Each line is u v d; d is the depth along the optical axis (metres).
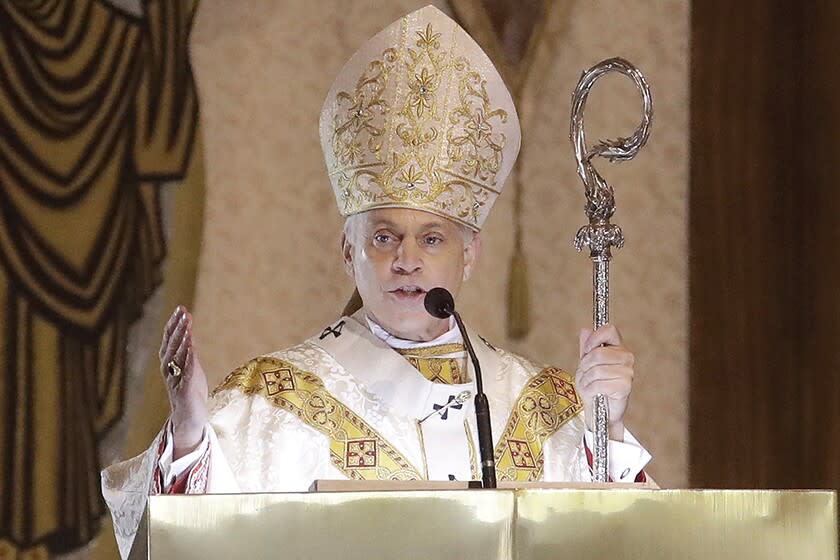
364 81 12.23
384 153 11.93
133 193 17.50
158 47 17.80
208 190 17.92
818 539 7.22
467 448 11.65
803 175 19.80
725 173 19.78
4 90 16.94
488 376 12.13
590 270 19.25
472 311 18.78
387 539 6.80
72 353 16.92
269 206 18.23
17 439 16.55
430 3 19.00
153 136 17.67
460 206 12.02
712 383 19.53
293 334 18.17
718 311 19.62
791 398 19.62
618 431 11.34
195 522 6.65
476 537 6.89
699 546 7.13
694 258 19.64
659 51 19.78
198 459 9.89
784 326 19.70
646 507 7.11
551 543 7.00
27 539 16.44
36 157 17.00
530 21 19.34
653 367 19.44
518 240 19.12
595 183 11.43
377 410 11.68
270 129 18.33
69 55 17.30
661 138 19.70
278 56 18.45
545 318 19.06
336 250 18.47
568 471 11.88
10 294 16.70
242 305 17.97
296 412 11.56
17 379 16.62
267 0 18.47
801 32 19.89
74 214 17.12
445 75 12.25
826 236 19.56
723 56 19.88
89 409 16.92
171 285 17.58
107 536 16.81
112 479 10.66
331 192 18.52
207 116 18.02
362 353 11.93
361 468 11.39
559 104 19.41
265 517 6.71
